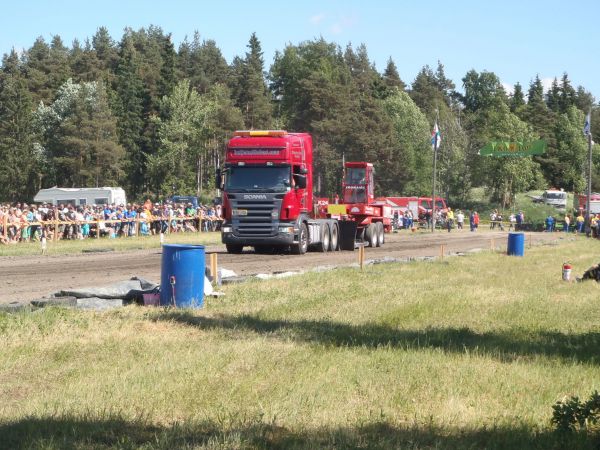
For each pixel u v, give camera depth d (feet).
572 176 403.54
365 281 59.47
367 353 31.27
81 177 321.73
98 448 18.98
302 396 24.14
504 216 309.01
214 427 20.89
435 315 43.52
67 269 70.08
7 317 36.24
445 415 22.93
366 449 19.40
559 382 27.84
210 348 31.12
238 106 397.39
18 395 23.95
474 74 599.16
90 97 323.37
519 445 20.36
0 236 110.93
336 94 331.57
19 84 338.54
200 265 43.52
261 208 88.74
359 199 118.93
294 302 46.03
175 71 383.24
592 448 20.18
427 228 242.78
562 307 49.03
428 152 347.56
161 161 326.65
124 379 25.64
